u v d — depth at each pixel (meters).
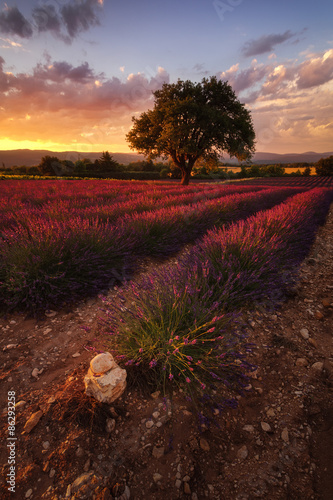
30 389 1.89
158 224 5.63
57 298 3.15
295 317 2.86
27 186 15.62
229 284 2.86
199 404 1.78
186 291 2.40
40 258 3.27
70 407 1.71
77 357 2.24
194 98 24.91
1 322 2.73
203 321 2.24
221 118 23.16
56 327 2.68
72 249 3.73
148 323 2.21
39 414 1.66
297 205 8.14
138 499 1.26
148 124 26.61
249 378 2.03
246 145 26.38
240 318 2.80
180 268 3.19
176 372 1.97
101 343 2.41
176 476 1.37
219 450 1.51
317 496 1.26
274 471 1.39
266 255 3.63
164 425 1.63
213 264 3.35
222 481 1.35
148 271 4.28
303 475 1.36
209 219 7.18
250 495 1.29
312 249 5.48
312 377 2.01
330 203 14.65
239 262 3.29
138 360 2.05
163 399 1.78
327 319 2.81
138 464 1.41
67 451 1.45
